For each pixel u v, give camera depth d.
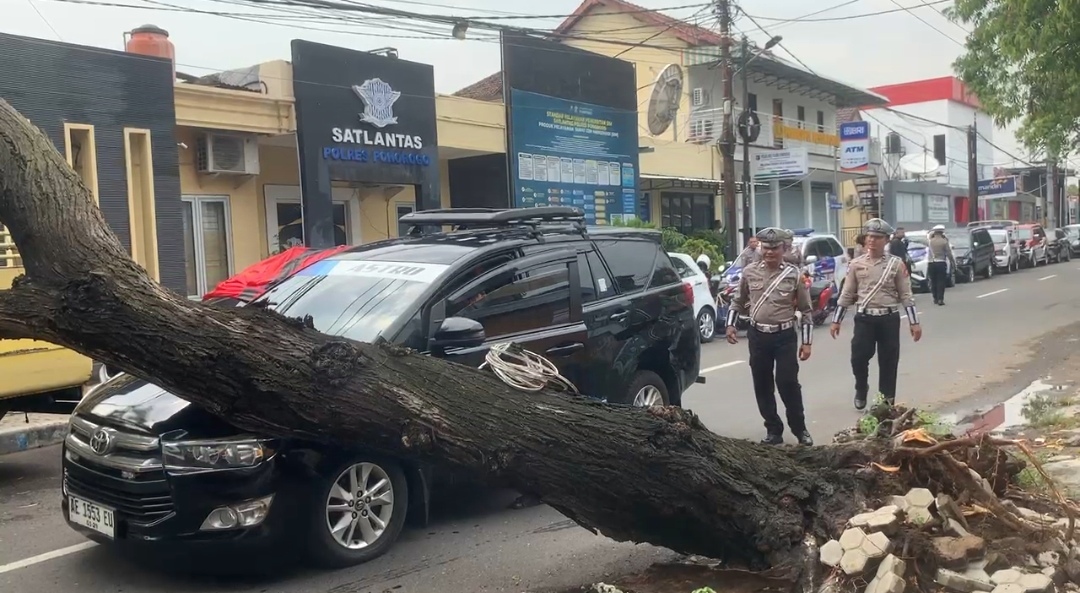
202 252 15.39
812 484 4.44
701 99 29.36
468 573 4.88
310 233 15.55
